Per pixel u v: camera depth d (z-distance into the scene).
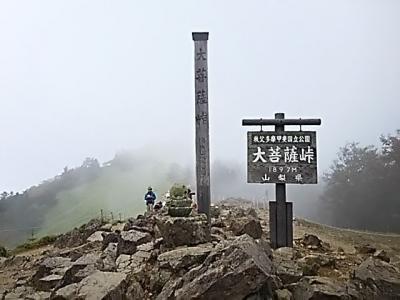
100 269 10.62
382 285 8.66
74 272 10.80
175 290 8.52
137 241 12.66
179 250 10.12
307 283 8.83
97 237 19.41
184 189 12.75
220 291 7.98
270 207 12.48
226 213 19.02
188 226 11.30
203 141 14.66
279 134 12.44
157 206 21.80
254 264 8.05
